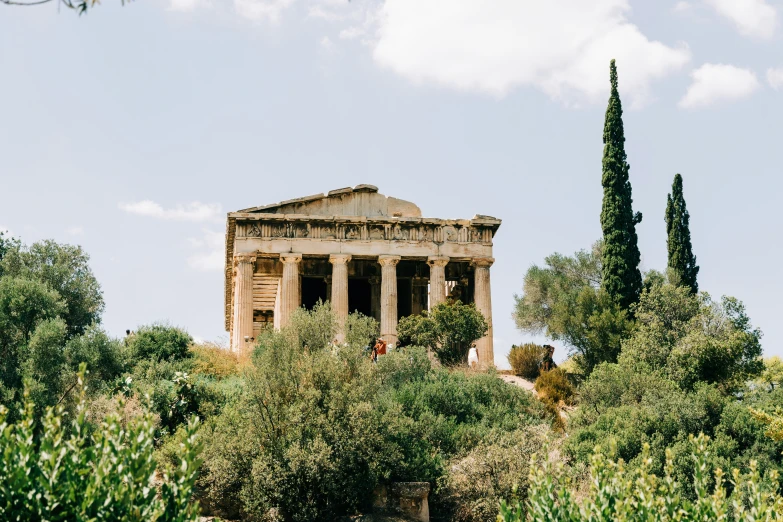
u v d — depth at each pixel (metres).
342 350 39.31
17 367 38.88
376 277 71.62
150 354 52.91
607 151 69.06
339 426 35.91
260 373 37.47
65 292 54.84
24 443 17.28
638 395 46.22
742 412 41.00
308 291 77.31
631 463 37.72
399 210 67.88
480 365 57.72
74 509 16.70
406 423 39.56
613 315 62.69
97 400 37.22
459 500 37.00
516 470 36.94
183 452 17.94
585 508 19.19
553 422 48.16
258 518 34.69
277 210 66.56
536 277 75.00
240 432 36.22
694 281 68.62
